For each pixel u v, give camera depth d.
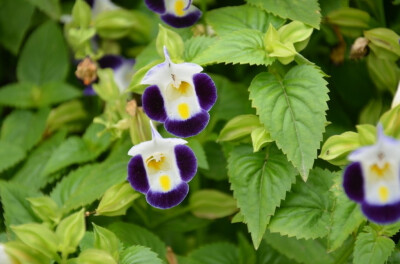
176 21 0.53
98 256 0.47
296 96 0.49
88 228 0.56
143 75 0.51
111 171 0.52
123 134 0.55
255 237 0.49
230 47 0.51
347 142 0.48
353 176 0.46
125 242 0.53
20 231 0.47
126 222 0.55
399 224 0.48
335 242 0.48
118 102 0.55
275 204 0.50
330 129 0.56
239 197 0.50
